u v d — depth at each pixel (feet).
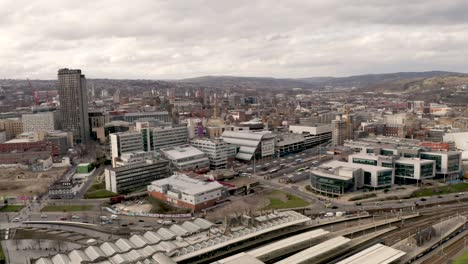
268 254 615.16
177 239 626.64
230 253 629.92
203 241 618.03
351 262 553.23
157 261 531.09
